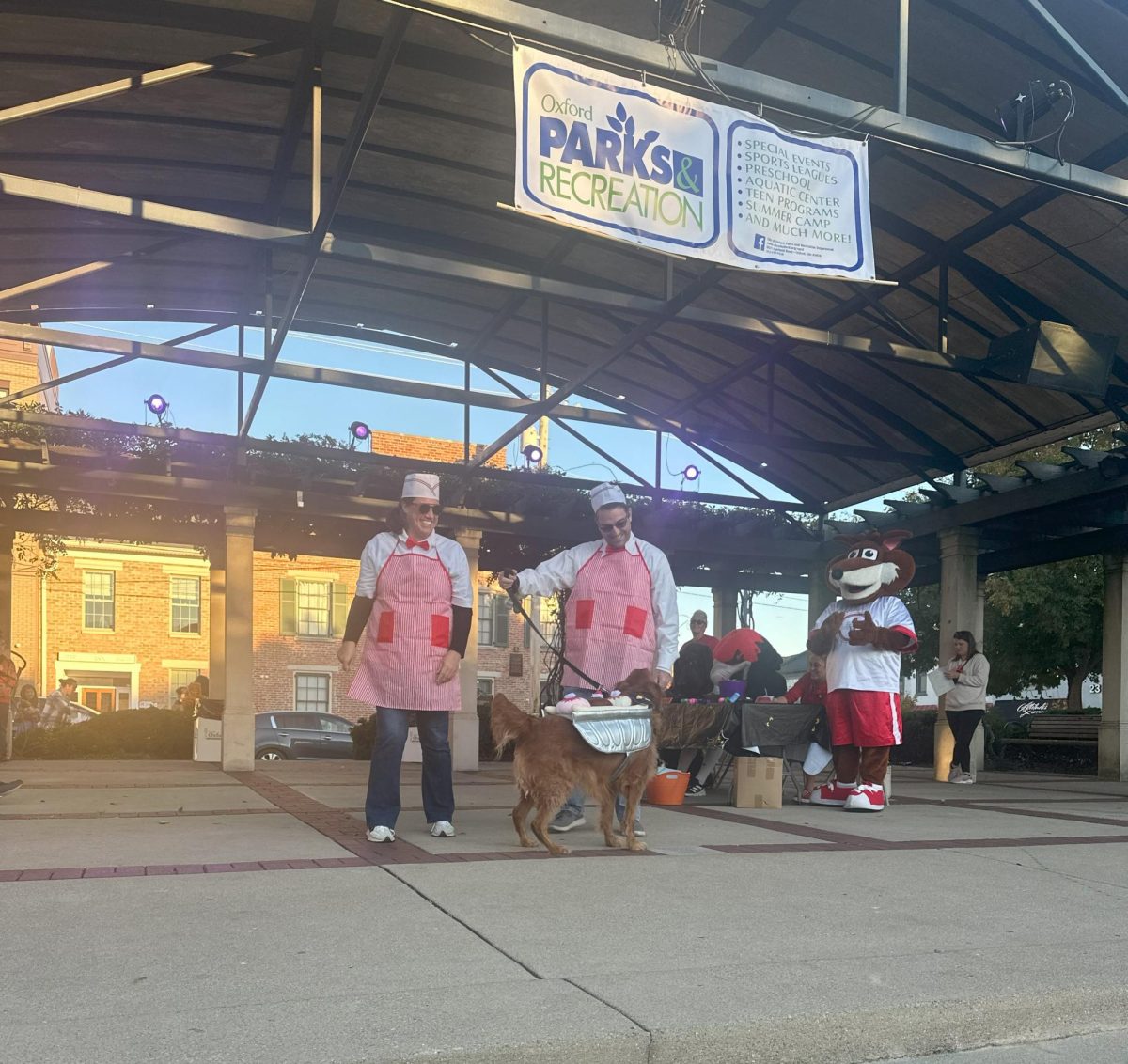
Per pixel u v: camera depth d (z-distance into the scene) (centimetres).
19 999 258
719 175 572
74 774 1044
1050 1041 283
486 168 862
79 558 2864
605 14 688
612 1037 238
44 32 673
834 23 680
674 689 915
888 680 735
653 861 474
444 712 549
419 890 394
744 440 1100
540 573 567
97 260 993
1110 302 857
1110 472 997
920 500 1359
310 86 742
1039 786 1074
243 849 489
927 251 853
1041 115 626
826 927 351
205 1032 234
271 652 2936
